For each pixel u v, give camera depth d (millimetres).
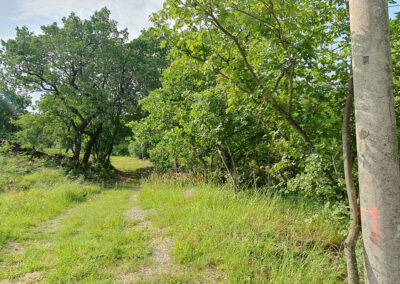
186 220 5461
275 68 4004
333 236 4238
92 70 19609
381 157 1951
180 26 4098
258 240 4199
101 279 3631
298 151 5062
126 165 31047
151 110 11164
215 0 3652
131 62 20672
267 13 3562
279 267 3555
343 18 4465
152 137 11469
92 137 22078
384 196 1934
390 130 1960
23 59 19031
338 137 4492
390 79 1991
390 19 4211
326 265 3613
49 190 11258
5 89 20688
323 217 4289
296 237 4312
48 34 19797
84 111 19703
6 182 12781
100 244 4844
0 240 5324
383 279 1927
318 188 4199
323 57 4555
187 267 3842
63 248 4742
